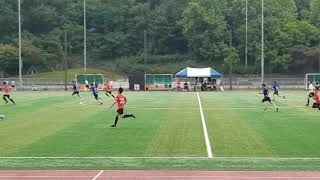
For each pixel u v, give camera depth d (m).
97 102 54.12
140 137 25.55
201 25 150.25
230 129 28.91
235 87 106.00
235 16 149.38
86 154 20.44
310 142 23.64
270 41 138.75
